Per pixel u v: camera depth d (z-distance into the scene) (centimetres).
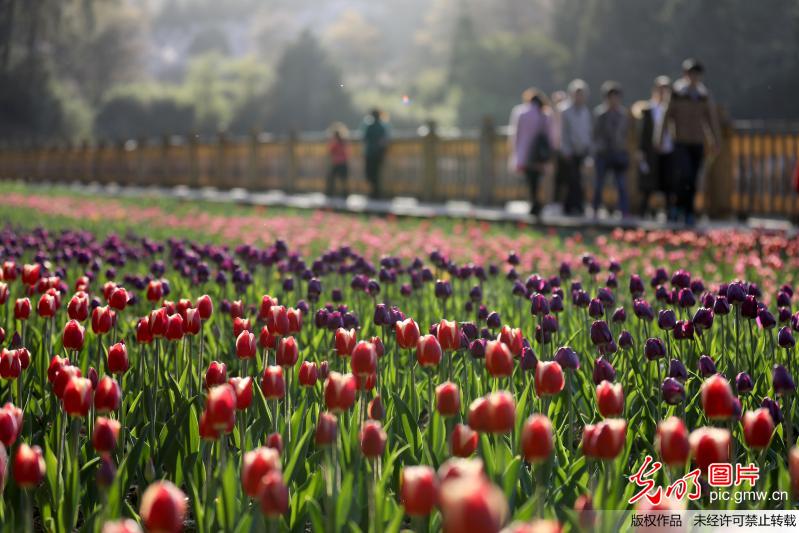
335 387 348
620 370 570
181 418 436
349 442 396
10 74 13238
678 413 482
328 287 977
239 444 441
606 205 2380
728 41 10925
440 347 445
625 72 11975
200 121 14888
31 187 4106
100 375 537
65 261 958
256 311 746
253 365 593
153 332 493
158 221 2044
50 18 15550
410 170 2988
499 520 191
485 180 2702
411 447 417
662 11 11781
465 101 14612
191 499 416
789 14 10706
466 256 1348
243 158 3853
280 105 14788
